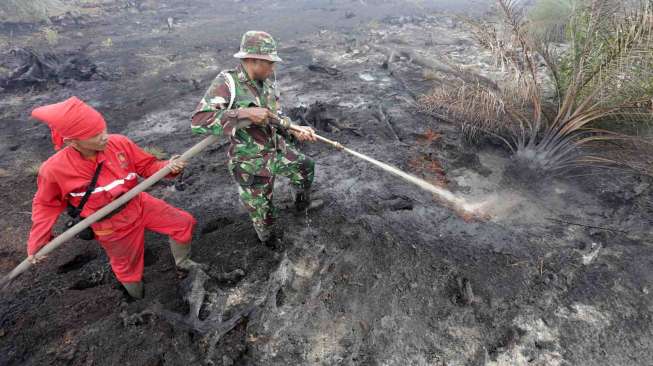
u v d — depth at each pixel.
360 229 3.37
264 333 2.67
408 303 2.79
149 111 6.09
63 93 6.85
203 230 3.56
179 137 5.24
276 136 2.88
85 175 2.24
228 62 8.31
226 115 2.39
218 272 3.08
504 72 4.31
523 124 4.43
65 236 2.28
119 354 2.51
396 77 6.92
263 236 3.18
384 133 5.00
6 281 2.42
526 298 2.80
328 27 11.08
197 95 6.65
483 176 4.15
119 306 2.82
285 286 2.96
